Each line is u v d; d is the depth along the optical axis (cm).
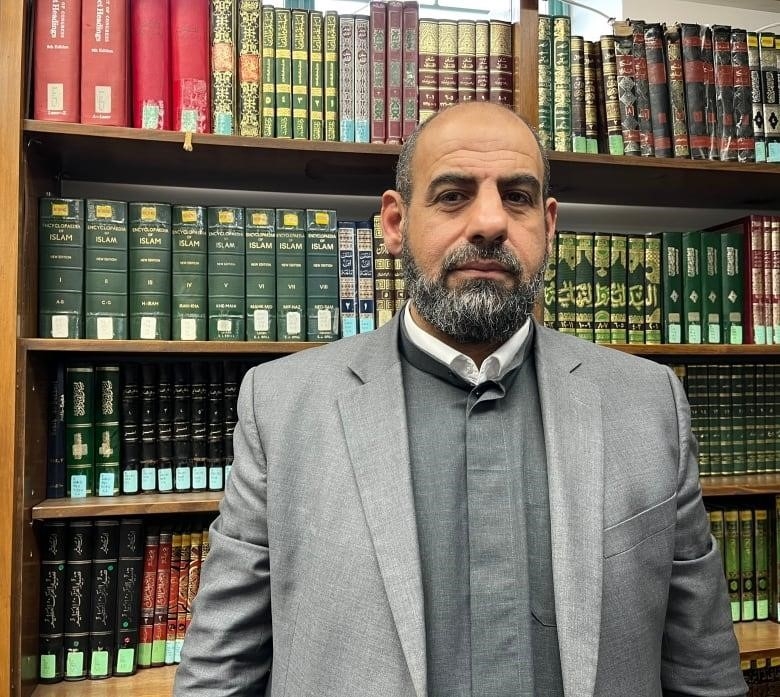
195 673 92
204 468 151
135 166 153
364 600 84
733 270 170
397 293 155
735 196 188
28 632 131
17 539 126
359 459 90
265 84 146
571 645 80
